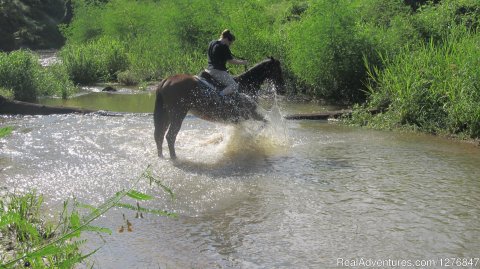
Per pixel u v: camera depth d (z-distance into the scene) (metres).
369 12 16.80
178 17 19.81
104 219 6.32
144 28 24.20
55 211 6.45
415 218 6.30
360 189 7.38
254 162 8.78
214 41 9.30
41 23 41.28
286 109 14.03
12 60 15.76
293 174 8.10
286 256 5.34
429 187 7.43
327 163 8.72
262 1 19.09
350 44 14.49
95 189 7.36
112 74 21.23
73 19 32.12
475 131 10.28
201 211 6.59
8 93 14.12
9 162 8.66
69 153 9.22
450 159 8.89
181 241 5.72
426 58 12.15
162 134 8.96
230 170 8.30
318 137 10.67
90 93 17.67
